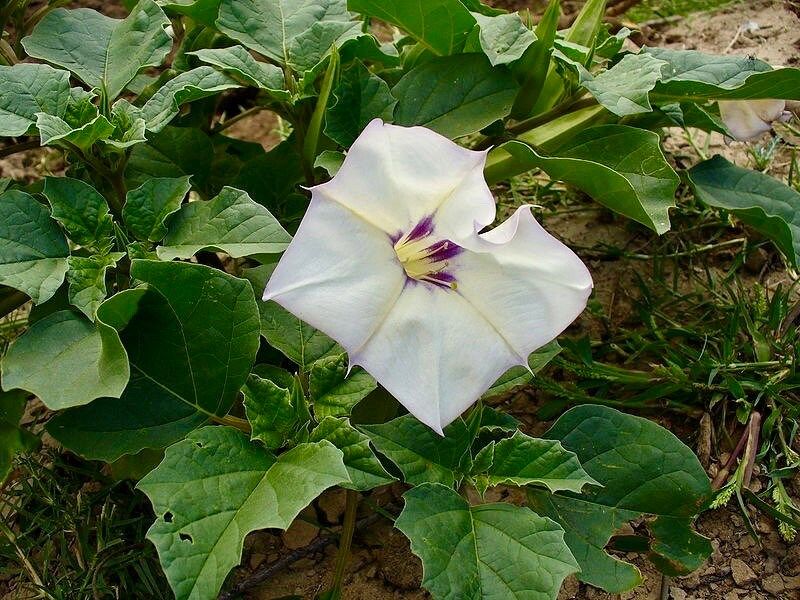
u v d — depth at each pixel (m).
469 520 0.33
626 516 0.36
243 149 0.52
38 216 0.35
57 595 0.38
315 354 0.37
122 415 0.34
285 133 0.62
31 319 0.38
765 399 0.44
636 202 0.39
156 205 0.36
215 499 0.30
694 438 0.44
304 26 0.43
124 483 0.41
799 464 0.41
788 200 0.45
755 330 0.45
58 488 0.41
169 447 0.31
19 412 0.37
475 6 0.47
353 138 0.40
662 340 0.46
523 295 0.32
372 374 0.30
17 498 0.42
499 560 0.32
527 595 0.31
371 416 0.39
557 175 0.41
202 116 0.49
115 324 0.33
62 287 0.38
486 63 0.43
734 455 0.42
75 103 0.37
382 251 0.31
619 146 0.41
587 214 0.53
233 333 0.34
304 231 0.30
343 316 0.30
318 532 0.41
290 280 0.29
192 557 0.29
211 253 0.48
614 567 0.35
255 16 0.42
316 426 0.34
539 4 0.68
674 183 0.40
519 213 0.31
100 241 0.35
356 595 0.39
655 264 0.49
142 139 0.37
